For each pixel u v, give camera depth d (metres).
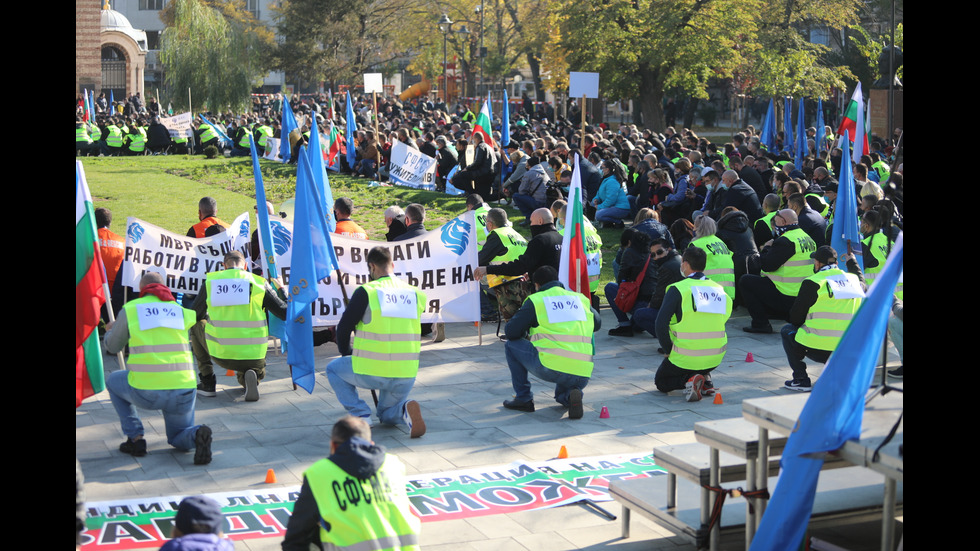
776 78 38.19
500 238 12.05
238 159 36.75
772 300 12.35
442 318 11.65
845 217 11.77
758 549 4.98
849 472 6.54
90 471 7.67
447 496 7.17
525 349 9.18
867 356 4.81
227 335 9.39
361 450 5.03
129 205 24.58
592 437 8.58
